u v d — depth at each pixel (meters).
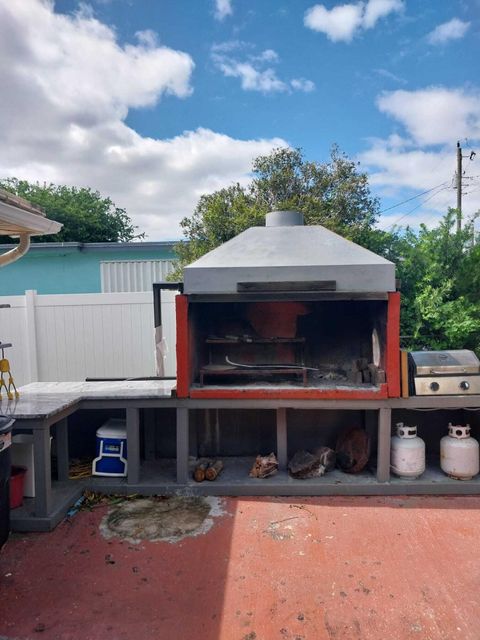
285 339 3.90
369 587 2.42
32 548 2.85
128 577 2.54
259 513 3.27
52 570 2.62
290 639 2.05
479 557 2.69
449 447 3.59
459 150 16.45
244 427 4.23
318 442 4.21
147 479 3.72
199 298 3.50
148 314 5.84
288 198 9.33
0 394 3.39
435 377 3.47
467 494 3.53
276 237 3.95
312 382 3.79
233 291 3.44
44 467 3.06
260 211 7.55
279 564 2.64
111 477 3.76
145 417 4.21
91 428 4.37
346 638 2.06
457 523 3.09
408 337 5.45
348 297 3.41
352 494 3.54
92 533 3.03
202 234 8.17
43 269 10.22
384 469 3.54
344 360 4.22
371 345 4.11
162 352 4.34
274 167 9.68
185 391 3.54
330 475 3.72
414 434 3.66
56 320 5.82
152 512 3.30
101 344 5.83
